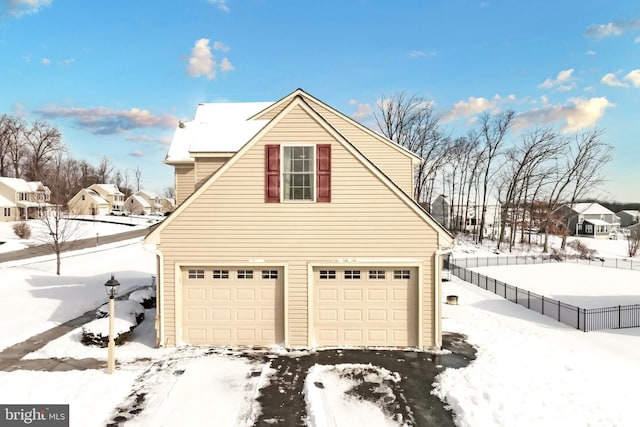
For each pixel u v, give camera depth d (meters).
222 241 10.58
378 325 10.74
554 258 36.69
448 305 16.41
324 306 10.73
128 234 46.47
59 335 11.60
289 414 7.23
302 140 10.59
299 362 9.55
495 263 34.22
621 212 84.50
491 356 9.91
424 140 42.59
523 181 48.53
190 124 15.62
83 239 41.25
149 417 7.02
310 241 10.59
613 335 12.71
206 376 8.72
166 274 10.55
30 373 8.68
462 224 61.53
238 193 10.57
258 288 10.75
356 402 7.67
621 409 7.19
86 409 7.19
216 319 10.71
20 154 70.69
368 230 10.58
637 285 23.75
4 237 37.62
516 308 16.50
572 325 13.99
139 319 12.24
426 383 8.52
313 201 10.58
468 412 7.12
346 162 10.60
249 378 8.66
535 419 6.86
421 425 6.90
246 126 13.11
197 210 10.57
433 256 10.54
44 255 29.39
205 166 12.43
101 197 80.06
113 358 8.76
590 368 9.28
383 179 10.52
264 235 10.59
